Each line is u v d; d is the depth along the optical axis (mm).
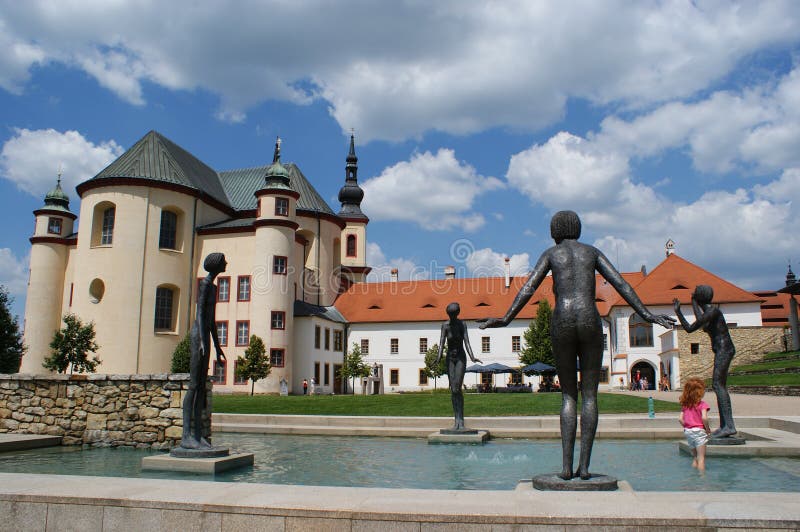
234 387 53375
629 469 10758
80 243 51281
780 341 50375
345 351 69375
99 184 51250
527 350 59000
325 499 5625
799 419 15328
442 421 18359
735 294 59156
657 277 62438
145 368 49781
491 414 22578
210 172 68312
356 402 29609
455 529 5051
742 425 16344
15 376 16172
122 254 50250
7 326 43438
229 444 15883
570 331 7211
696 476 9883
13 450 14195
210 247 56312
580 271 7406
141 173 52438
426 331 69062
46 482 6473
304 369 56812
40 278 59312
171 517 5586
